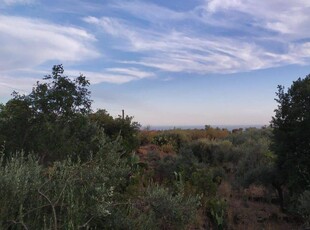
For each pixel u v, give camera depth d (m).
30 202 4.30
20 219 3.77
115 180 5.68
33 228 3.95
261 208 11.71
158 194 6.03
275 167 12.20
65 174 4.87
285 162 11.30
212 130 28.80
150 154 17.00
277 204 12.48
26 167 4.80
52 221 4.14
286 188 12.58
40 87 8.10
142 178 9.55
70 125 8.23
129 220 5.07
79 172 5.08
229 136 24.78
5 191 4.07
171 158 15.86
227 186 13.38
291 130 11.43
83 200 4.63
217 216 9.45
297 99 11.42
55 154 7.71
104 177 5.17
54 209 4.05
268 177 12.09
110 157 5.93
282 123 11.70
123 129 15.73
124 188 6.85
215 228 9.38
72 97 8.25
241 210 11.22
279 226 10.15
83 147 7.89
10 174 4.28
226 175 14.94
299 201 9.62
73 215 4.21
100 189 4.71
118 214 5.10
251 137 22.53
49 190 4.60
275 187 12.07
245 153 16.77
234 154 17.89
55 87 8.27
